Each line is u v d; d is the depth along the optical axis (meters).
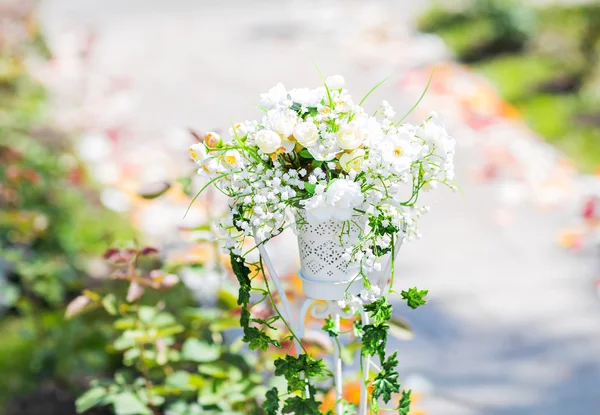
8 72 6.16
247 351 3.29
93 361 3.53
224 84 9.66
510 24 10.39
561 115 7.95
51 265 4.16
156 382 2.88
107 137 6.86
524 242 5.37
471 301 4.63
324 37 11.91
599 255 5.10
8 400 3.52
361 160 1.94
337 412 2.26
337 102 1.97
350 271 2.11
